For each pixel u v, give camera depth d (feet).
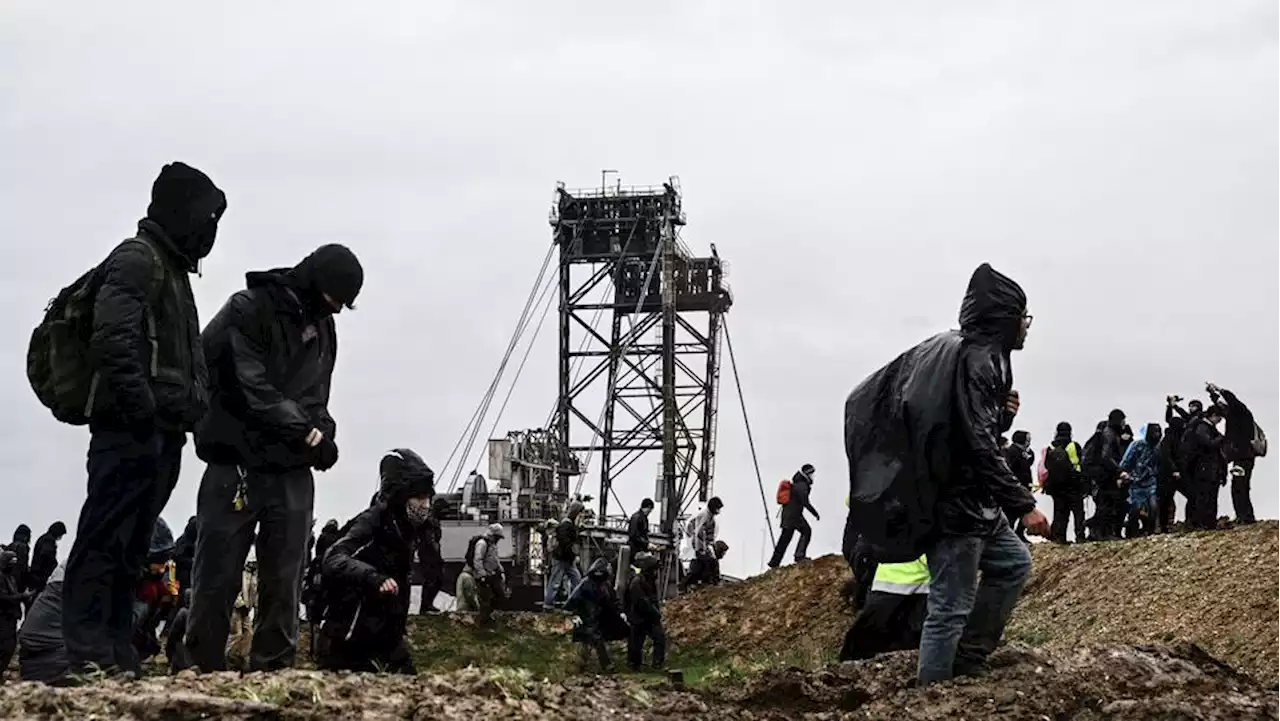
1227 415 83.87
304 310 29.86
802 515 108.37
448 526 114.62
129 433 24.84
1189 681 30.12
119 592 25.39
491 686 24.22
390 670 31.68
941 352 29.12
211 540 29.09
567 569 96.48
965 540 29.09
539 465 125.18
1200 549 75.36
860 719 27.30
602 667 74.49
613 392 184.24
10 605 56.70
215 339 28.84
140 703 20.80
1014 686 28.78
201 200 25.81
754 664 78.43
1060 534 88.79
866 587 59.16
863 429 29.86
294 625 29.99
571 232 187.93
